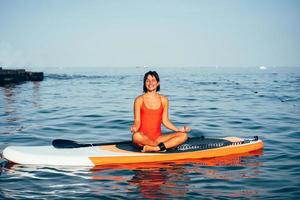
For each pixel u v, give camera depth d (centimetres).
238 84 4047
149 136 636
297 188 474
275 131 969
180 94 2467
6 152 613
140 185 487
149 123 634
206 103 1802
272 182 502
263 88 3173
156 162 604
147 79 625
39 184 490
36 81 4759
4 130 958
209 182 501
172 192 459
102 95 2355
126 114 1336
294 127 1032
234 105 1702
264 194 451
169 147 636
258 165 595
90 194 451
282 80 5241
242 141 708
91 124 1084
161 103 642
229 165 592
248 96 2256
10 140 824
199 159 627
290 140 830
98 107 1591
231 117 1265
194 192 458
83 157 592
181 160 619
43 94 2417
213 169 567
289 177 527
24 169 560
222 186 484
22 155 598
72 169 562
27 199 432
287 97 2133
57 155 597
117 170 558
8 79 4000
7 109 1489
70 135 900
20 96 2225
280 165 595
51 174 536
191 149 648
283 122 1138
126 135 906
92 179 513
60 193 454
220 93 2555
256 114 1351
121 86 3656
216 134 932
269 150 710
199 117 1268
